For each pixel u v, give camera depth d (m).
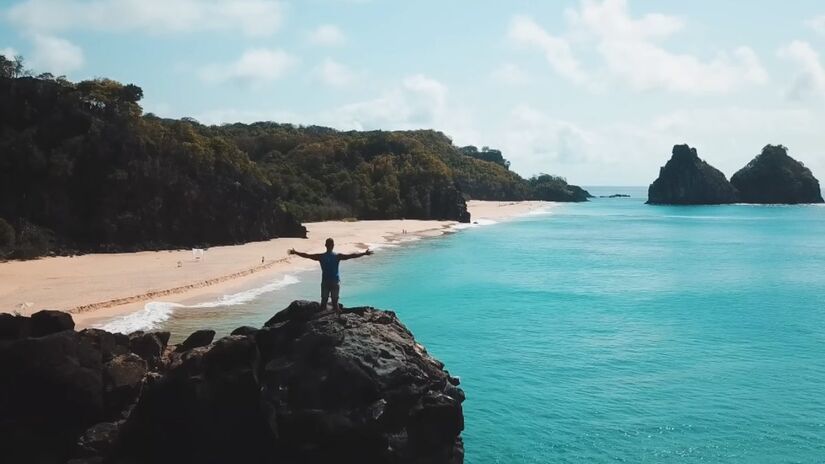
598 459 22.42
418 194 149.62
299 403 16.81
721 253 90.69
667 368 33.03
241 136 178.00
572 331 40.78
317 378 16.98
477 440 23.92
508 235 117.19
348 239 96.06
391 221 137.12
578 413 26.62
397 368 17.27
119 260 62.59
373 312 19.69
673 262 79.25
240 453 17.12
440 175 155.00
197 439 17.17
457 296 52.38
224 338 18.03
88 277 51.19
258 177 94.12
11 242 60.53
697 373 32.19
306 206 128.75
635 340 38.69
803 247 100.12
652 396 28.75
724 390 29.61
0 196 64.94
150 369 20.19
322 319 18.33
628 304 50.47
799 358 35.09
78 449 17.42
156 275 53.84
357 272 64.44
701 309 48.72
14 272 52.34
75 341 18.52
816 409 27.22
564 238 113.25
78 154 69.44
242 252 73.38
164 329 36.47
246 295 47.97
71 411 17.94
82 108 72.38
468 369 32.44
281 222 92.31
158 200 74.38
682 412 26.81
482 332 40.12
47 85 71.44
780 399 28.44
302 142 173.25
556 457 22.58
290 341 18.06
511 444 23.59
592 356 35.06
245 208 84.94
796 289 59.16
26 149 66.75
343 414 16.56
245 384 17.34
